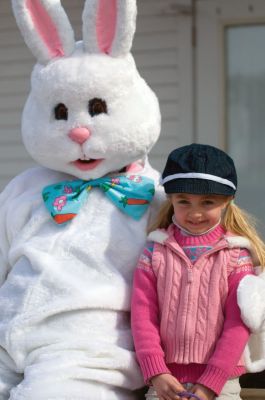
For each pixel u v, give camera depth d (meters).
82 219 2.71
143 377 2.48
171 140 5.30
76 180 2.80
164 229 2.63
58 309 2.52
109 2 2.64
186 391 2.36
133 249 2.66
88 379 2.41
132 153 2.68
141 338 2.46
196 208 2.49
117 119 2.63
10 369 2.59
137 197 2.72
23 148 5.52
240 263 2.51
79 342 2.47
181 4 5.25
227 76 5.36
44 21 2.70
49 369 2.40
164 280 2.52
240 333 2.40
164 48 5.29
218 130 5.25
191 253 2.53
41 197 2.82
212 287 2.47
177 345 2.45
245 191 5.36
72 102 2.62
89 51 2.69
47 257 2.64
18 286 2.64
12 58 5.50
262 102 5.33
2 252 2.87
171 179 2.49
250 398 2.68
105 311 2.55
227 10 5.24
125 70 2.66
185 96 5.27
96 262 2.61
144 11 5.30
